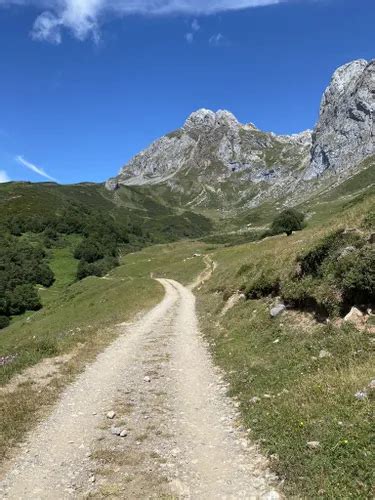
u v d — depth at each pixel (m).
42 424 11.58
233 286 31.83
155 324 30.36
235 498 7.52
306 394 10.77
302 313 17.61
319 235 21.59
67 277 136.88
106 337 24.69
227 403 12.57
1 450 9.95
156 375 16.38
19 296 104.81
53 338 23.62
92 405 13.02
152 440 10.25
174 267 101.38
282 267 22.91
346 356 12.42
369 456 7.44
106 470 8.84
